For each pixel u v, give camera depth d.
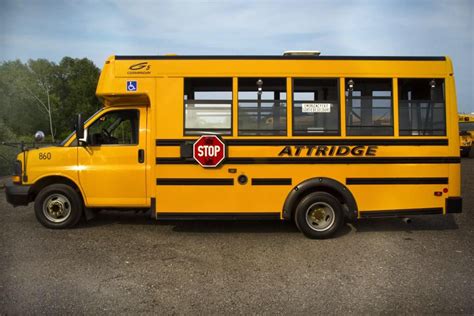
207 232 6.19
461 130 22.28
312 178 5.71
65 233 6.03
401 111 5.77
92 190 6.05
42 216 6.19
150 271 4.45
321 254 5.09
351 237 5.91
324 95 5.78
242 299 3.73
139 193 6.04
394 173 5.75
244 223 6.79
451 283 4.11
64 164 6.09
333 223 5.75
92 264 4.66
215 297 3.77
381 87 5.79
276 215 5.75
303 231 5.75
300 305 3.60
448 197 5.80
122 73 5.77
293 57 5.70
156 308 3.53
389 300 3.70
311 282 4.14
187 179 5.72
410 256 5.00
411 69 5.77
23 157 6.16
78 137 5.95
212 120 5.72
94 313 3.41
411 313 3.44
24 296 3.74
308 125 5.72
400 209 5.76
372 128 5.74
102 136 6.21
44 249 5.22
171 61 5.74
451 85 5.81
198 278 4.25
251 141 5.68
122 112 6.20
